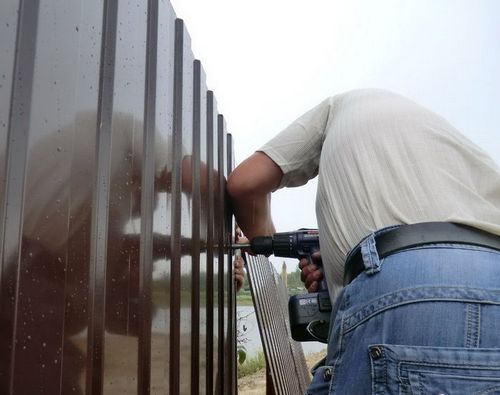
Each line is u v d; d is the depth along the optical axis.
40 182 0.80
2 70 0.71
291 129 2.08
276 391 2.76
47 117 0.82
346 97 1.95
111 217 1.07
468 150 1.58
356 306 1.34
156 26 1.42
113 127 1.10
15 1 0.75
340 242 1.55
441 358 1.20
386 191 1.48
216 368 2.17
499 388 1.18
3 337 0.70
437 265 1.29
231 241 2.67
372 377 1.25
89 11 1.00
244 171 2.10
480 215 1.45
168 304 1.46
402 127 1.59
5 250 0.71
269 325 3.14
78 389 0.91
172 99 1.60
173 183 1.57
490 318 1.23
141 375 1.22
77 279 0.92
